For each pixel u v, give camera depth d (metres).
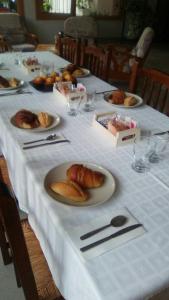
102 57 2.12
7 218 0.61
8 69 1.94
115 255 0.64
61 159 0.99
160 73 1.61
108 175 0.90
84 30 5.01
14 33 4.45
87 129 1.20
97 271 0.60
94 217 0.74
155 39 6.74
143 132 1.20
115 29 6.15
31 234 1.04
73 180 0.84
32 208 0.98
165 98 1.64
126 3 5.89
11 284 1.28
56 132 1.16
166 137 1.16
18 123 1.19
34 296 0.80
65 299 0.82
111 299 0.55
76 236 0.68
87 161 0.98
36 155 1.00
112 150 1.06
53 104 1.43
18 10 4.82
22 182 1.05
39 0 4.86
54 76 1.66
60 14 5.18
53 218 0.74
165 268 0.62
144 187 0.87
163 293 0.61
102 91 1.64
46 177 0.87
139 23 6.12
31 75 1.85
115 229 0.70
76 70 1.88
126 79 3.51
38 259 0.95
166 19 6.55
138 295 0.56
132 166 0.97
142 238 0.69
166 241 0.68
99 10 5.72
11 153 1.15
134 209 0.78
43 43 5.31
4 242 1.13
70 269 0.70
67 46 2.56
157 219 0.75
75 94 1.41
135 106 1.44
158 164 0.99
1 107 1.36
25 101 1.45
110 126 1.11
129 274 0.60
